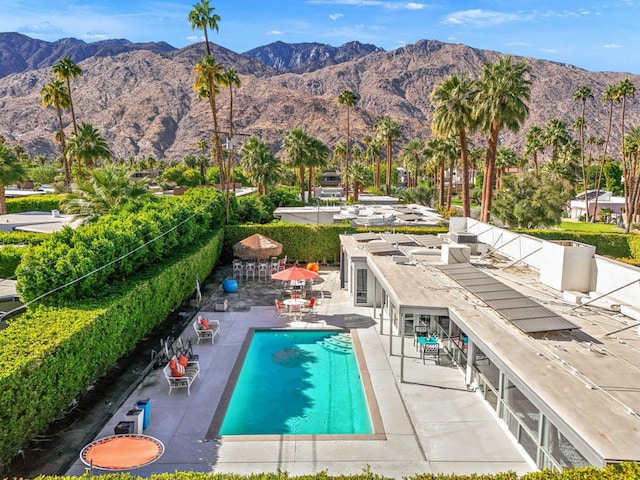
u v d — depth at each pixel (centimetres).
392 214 4103
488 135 3931
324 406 1497
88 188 2870
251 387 1631
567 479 741
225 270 3362
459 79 3881
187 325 2236
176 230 2519
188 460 1171
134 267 2034
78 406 1472
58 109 5891
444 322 1950
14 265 2328
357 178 7144
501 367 1104
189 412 1420
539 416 1098
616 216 7475
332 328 2167
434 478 802
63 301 1577
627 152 6700
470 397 1491
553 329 1221
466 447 1219
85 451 970
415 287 1742
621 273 1602
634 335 1274
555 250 1794
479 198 8262
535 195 4212
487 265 2202
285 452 1206
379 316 2341
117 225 2072
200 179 9250
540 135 8400
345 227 3516
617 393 934
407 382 1600
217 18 4250
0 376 1001
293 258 3550
